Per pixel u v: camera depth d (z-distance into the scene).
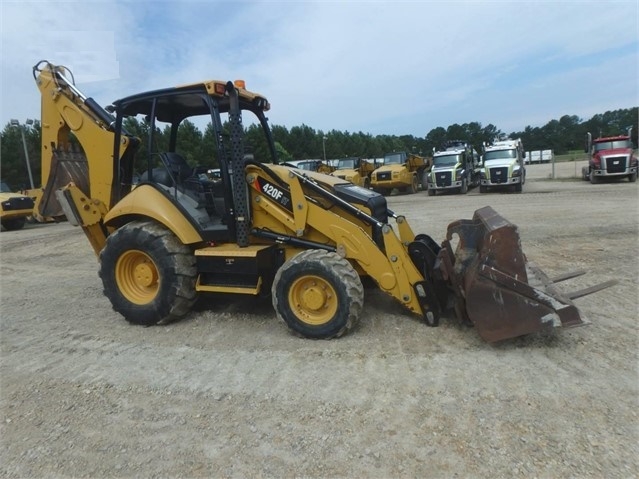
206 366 3.93
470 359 3.71
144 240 4.80
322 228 4.49
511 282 3.71
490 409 2.98
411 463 2.53
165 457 2.73
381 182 23.70
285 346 4.23
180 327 4.91
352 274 4.19
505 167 19.73
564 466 2.42
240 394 3.41
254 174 4.79
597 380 3.27
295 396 3.32
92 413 3.28
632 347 3.78
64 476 2.62
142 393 3.52
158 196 4.91
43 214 6.04
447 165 22.11
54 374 3.96
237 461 2.65
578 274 4.89
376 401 3.18
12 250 11.92
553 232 9.08
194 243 4.89
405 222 5.09
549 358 3.66
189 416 3.16
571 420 2.81
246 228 4.71
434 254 4.52
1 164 32.97
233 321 4.99
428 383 3.37
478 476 2.39
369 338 4.25
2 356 4.43
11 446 2.93
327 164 25.41
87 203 5.53
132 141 5.53
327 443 2.76
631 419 2.79
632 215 10.53
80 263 9.48
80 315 5.64
